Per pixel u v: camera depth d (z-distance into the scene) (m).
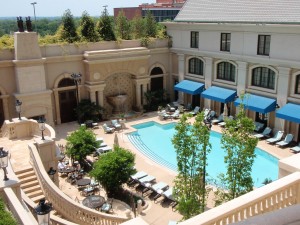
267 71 30.59
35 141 19.52
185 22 37.25
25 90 30.64
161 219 18.52
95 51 34.38
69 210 15.99
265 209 8.84
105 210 18.58
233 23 31.97
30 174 18.39
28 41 30.09
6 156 13.66
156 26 40.62
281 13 28.95
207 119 16.59
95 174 20.28
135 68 37.31
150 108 39.16
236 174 14.08
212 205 19.02
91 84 34.66
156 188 20.86
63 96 34.59
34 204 14.80
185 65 38.84
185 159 15.50
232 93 33.28
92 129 33.25
